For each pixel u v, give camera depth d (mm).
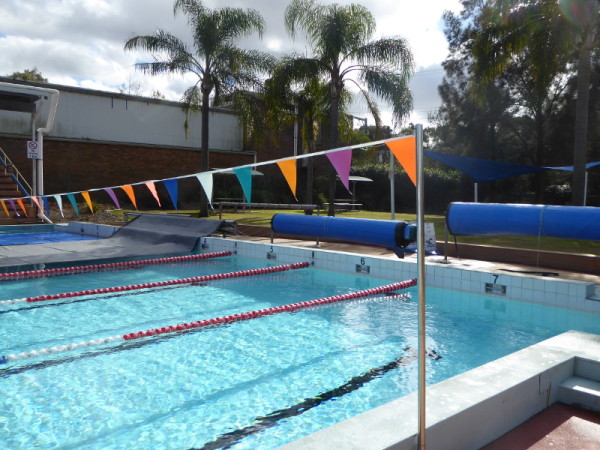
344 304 6355
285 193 25000
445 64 23141
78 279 7867
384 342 4809
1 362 4180
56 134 19031
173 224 12133
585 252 8625
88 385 3740
